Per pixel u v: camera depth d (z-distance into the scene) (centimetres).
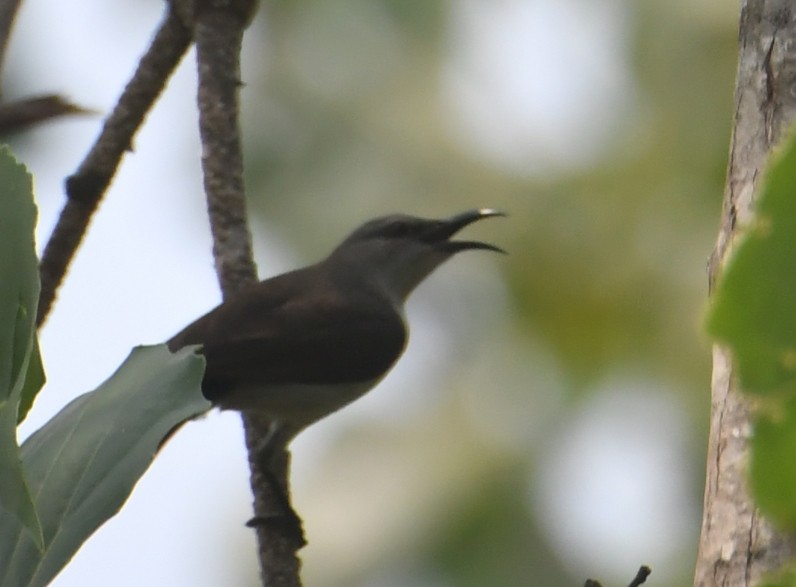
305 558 1089
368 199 1195
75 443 476
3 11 831
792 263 244
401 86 1212
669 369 1148
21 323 430
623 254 1185
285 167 1202
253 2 894
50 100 844
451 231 1152
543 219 1206
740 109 579
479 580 1080
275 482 930
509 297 1213
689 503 1116
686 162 1195
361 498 1107
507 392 1177
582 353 1177
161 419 473
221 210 923
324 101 1198
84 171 857
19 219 433
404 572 1084
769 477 274
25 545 454
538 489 1112
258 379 985
